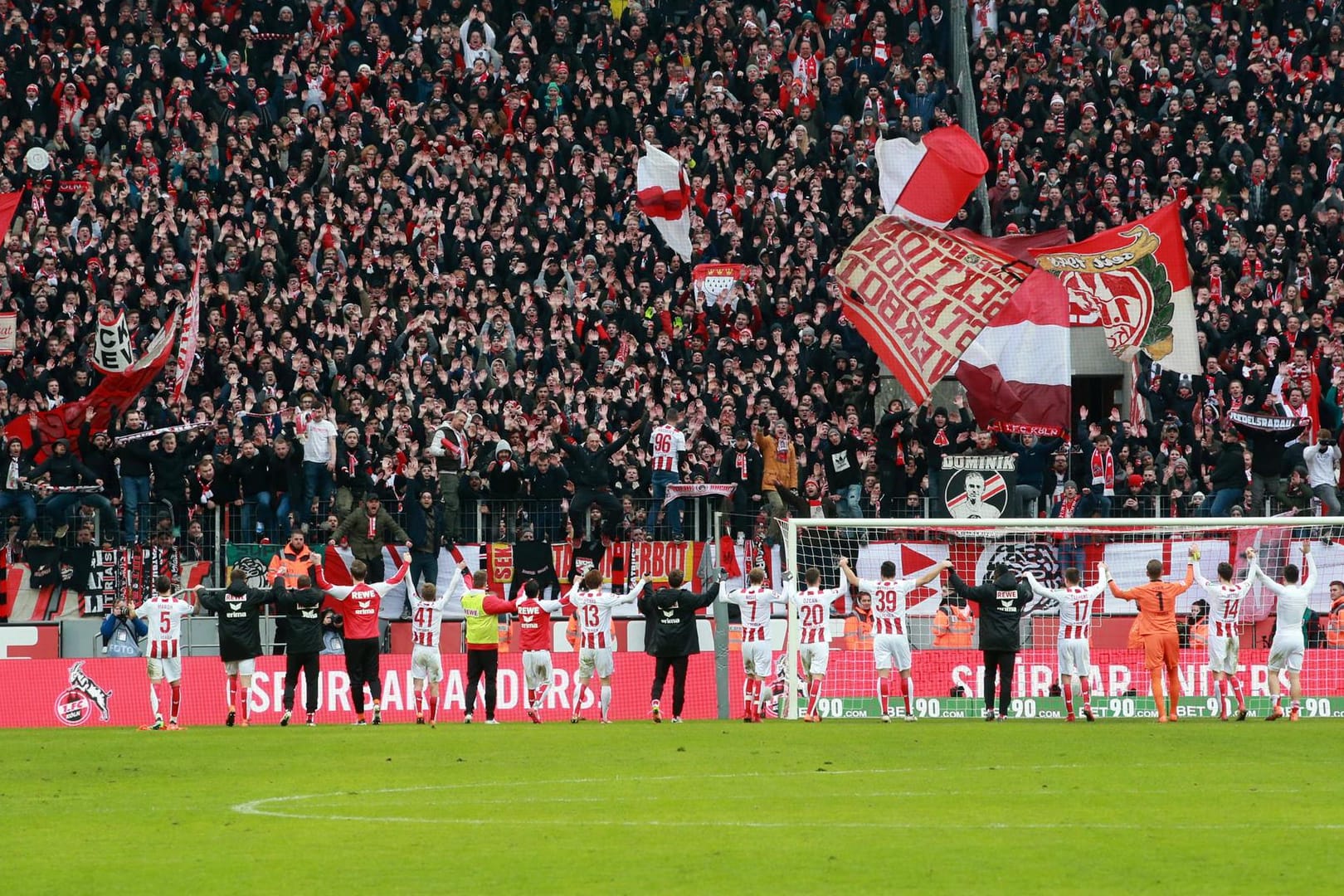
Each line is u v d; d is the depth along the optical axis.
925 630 93.62
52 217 120.62
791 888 39.59
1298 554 92.38
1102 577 83.94
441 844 46.12
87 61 128.88
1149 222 112.50
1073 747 69.44
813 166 130.38
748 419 108.81
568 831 48.03
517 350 113.25
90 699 88.69
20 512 97.56
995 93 137.88
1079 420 120.75
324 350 110.31
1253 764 63.03
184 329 106.31
